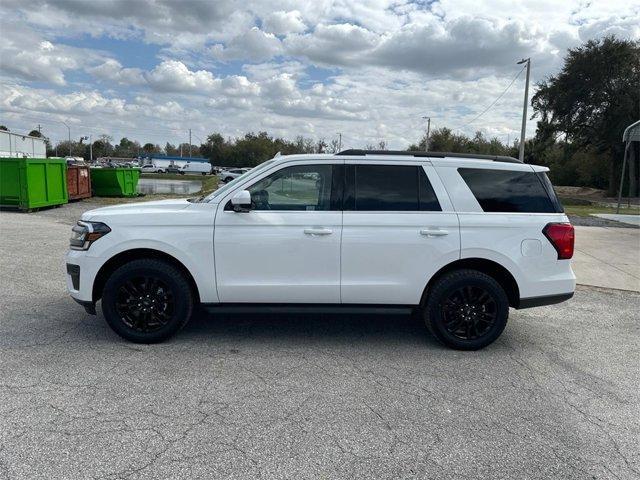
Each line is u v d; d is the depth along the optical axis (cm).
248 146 10175
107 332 505
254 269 467
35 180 1638
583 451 314
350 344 497
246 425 332
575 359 475
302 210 473
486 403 376
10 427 319
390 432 329
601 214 2134
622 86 4253
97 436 312
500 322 482
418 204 478
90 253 463
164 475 275
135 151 13812
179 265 477
